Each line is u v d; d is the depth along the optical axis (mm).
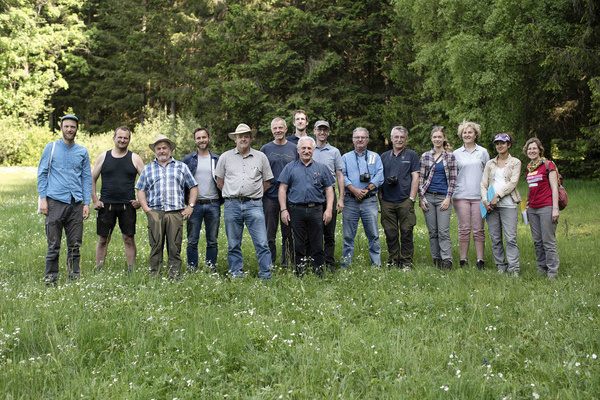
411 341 4020
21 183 21391
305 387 3281
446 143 7312
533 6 15812
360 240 8953
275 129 7016
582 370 3480
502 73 16406
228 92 26453
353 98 26516
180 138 27172
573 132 19016
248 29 27828
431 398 3150
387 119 26062
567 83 16953
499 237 6922
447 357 3748
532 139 6742
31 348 3949
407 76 25516
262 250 6426
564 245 8484
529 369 3547
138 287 5633
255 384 3445
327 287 5715
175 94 32688
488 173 6969
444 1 18344
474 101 17844
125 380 3453
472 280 6082
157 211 6250
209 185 6820
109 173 6594
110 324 4352
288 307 4992
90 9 42344
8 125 32344
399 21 25344
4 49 34000
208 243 6949
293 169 6516
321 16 26203
